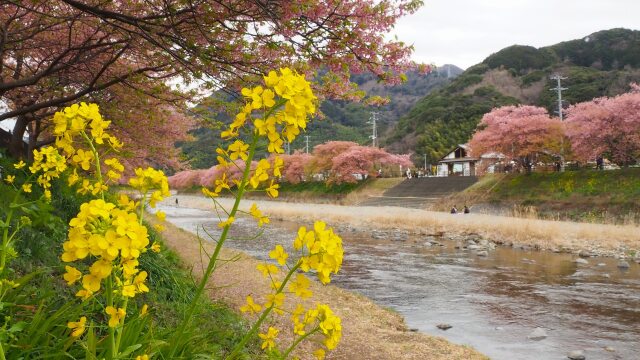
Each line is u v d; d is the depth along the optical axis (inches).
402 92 7076.8
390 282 470.0
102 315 142.8
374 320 312.3
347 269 539.5
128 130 380.8
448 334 309.0
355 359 218.4
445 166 2546.8
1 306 88.9
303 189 2132.1
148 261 218.4
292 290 72.5
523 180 1323.8
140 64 332.8
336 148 2022.6
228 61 219.8
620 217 967.0
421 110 3907.5
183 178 3075.8
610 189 1080.2
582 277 498.0
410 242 785.6
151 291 195.6
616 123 1150.3
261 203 1780.3
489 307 379.2
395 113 6259.8
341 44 198.8
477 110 3432.6
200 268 341.7
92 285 56.2
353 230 967.6
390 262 588.7
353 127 5073.8
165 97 295.4
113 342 66.8
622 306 383.2
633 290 438.3
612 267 555.8
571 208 1082.1
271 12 187.5
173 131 473.7
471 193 1401.3
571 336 307.6
